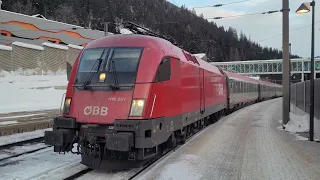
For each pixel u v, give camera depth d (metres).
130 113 6.80
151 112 7.01
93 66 7.59
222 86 19.30
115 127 6.66
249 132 13.81
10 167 7.45
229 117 21.22
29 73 36.31
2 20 47.62
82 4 101.12
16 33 49.47
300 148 10.15
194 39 51.97
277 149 9.98
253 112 25.78
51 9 95.00
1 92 28.16
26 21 50.78
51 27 54.56
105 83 7.21
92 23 93.25
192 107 11.05
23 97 28.98
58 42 55.91
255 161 8.35
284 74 15.77
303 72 72.75
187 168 7.55
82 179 6.54
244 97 31.25
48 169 7.28
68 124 7.17
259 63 77.06
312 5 12.15
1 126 12.49
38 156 8.65
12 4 82.25
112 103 6.97
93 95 7.20
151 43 7.80
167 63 7.87
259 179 6.76
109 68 7.38
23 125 12.91
